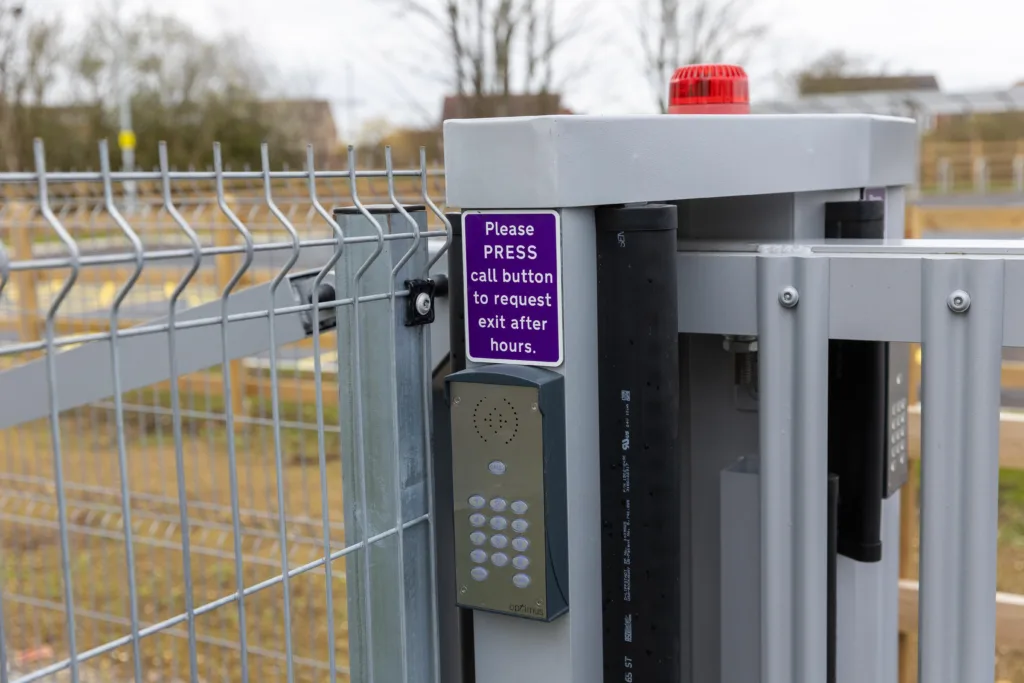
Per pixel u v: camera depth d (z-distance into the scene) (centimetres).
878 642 156
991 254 110
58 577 393
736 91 143
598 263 109
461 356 116
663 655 113
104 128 2247
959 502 110
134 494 373
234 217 94
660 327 109
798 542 121
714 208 154
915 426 255
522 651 112
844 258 115
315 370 105
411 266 116
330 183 251
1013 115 2581
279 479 101
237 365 455
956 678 112
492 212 106
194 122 2320
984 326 107
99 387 170
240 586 98
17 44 2058
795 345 118
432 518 121
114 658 336
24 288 378
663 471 110
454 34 1266
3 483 411
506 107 1266
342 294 116
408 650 119
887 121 176
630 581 113
